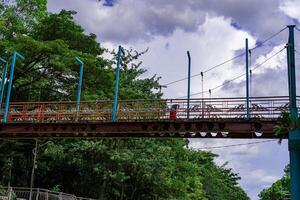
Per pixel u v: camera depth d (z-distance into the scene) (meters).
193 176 72.38
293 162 25.88
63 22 51.47
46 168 48.81
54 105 42.75
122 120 34.97
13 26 53.03
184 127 33.34
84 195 50.62
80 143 46.31
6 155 46.62
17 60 47.09
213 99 32.97
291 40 30.52
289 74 29.81
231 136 32.81
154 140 50.44
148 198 55.69
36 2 57.84
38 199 38.25
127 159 46.09
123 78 56.66
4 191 37.28
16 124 37.34
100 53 54.97
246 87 34.97
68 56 47.91
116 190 51.31
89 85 51.97
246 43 36.44
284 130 27.05
